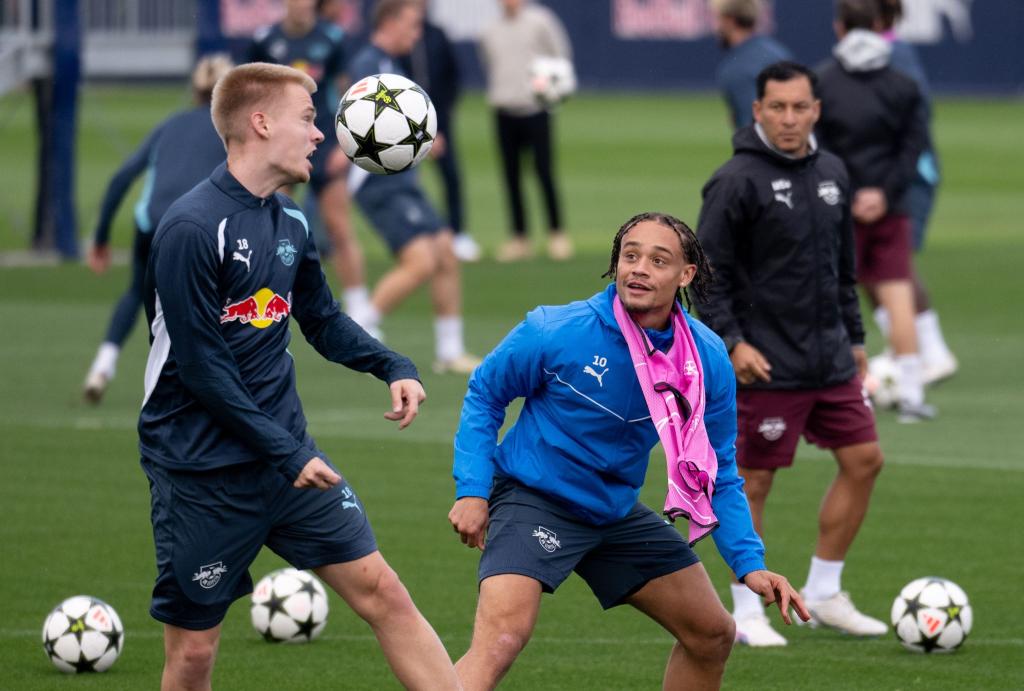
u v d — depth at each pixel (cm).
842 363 2061
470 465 1536
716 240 2030
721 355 1561
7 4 5700
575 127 9781
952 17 11175
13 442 3128
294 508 1542
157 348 1530
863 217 3123
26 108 10544
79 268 5606
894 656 1970
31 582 2270
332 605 2214
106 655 1886
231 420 1488
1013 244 5984
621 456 1547
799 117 2016
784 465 2081
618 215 6656
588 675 1894
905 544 2467
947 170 8162
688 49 11519
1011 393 3600
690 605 1567
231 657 1958
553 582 1530
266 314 1530
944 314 4616
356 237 6425
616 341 1522
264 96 1520
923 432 3228
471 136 9544
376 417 3388
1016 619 2111
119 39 7006
